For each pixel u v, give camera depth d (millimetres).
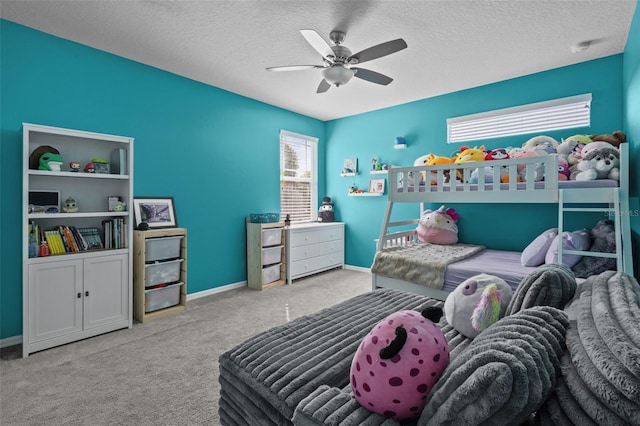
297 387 1047
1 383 1911
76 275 2477
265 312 3154
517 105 3553
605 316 774
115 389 1857
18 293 2512
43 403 1724
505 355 660
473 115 3859
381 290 2111
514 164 2668
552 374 712
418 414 810
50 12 2322
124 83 3051
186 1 2201
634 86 2385
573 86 3217
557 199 2484
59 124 2670
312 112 4922
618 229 2201
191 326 2797
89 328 2541
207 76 3518
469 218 3963
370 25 2484
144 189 3207
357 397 859
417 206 4438
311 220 5281
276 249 4168
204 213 3738
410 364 780
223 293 3809
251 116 4254
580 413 637
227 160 3975
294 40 2723
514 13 2324
